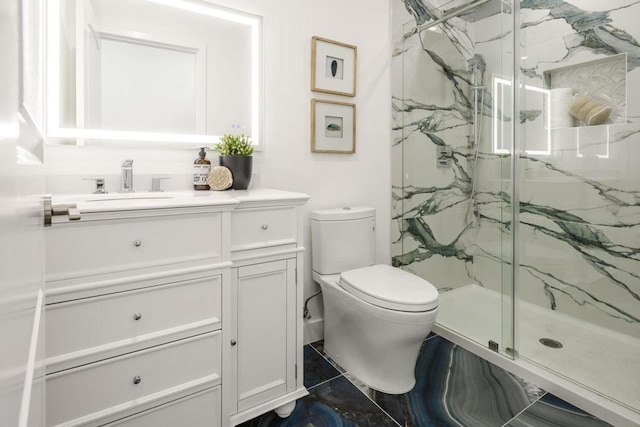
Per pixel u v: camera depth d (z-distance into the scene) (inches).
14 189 9.9
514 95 77.6
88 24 57.5
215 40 68.7
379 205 93.7
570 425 55.7
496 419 57.5
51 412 38.4
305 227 81.3
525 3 90.0
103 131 58.7
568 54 82.6
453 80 95.0
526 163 91.7
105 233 40.8
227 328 49.8
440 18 90.4
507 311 72.7
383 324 61.7
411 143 94.4
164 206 43.7
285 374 58.2
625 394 58.8
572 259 83.9
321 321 84.9
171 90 65.0
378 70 91.2
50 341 38.2
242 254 53.2
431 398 63.0
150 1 62.6
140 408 43.3
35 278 17.1
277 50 75.2
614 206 76.7
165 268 44.7
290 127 77.8
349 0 85.0
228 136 66.1
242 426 56.9
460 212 92.4
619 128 75.3
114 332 41.7
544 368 67.5
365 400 62.9
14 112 10.4
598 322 79.9
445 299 94.0
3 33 8.3
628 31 73.1
